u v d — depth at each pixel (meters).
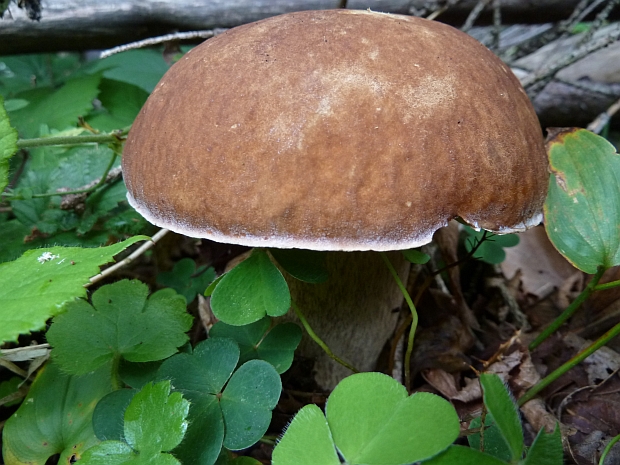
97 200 0.23
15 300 0.11
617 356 0.21
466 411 0.19
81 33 0.30
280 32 0.15
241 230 0.13
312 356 0.19
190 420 0.14
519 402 0.18
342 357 0.20
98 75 0.30
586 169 0.17
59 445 0.15
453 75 0.14
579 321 0.23
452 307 0.24
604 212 0.17
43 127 0.26
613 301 0.23
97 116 0.30
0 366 0.19
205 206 0.13
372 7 0.30
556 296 0.25
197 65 0.15
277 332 0.17
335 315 0.19
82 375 0.16
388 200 0.13
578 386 0.20
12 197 0.22
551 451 0.11
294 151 0.13
